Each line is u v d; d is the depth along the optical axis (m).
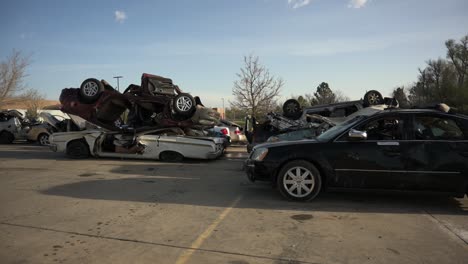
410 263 3.56
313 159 5.82
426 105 6.30
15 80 31.17
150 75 11.48
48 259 3.62
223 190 6.88
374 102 12.77
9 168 9.62
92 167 9.88
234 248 3.92
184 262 3.56
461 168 5.39
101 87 11.62
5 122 18.30
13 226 4.64
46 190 6.79
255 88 22.72
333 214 5.23
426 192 5.54
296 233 4.41
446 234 4.39
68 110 11.93
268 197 6.28
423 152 5.51
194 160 11.70
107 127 12.07
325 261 3.60
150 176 8.45
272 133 11.59
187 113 11.07
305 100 49.41
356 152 5.70
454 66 49.78
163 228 4.57
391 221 4.91
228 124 17.34
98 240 4.14
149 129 11.54
